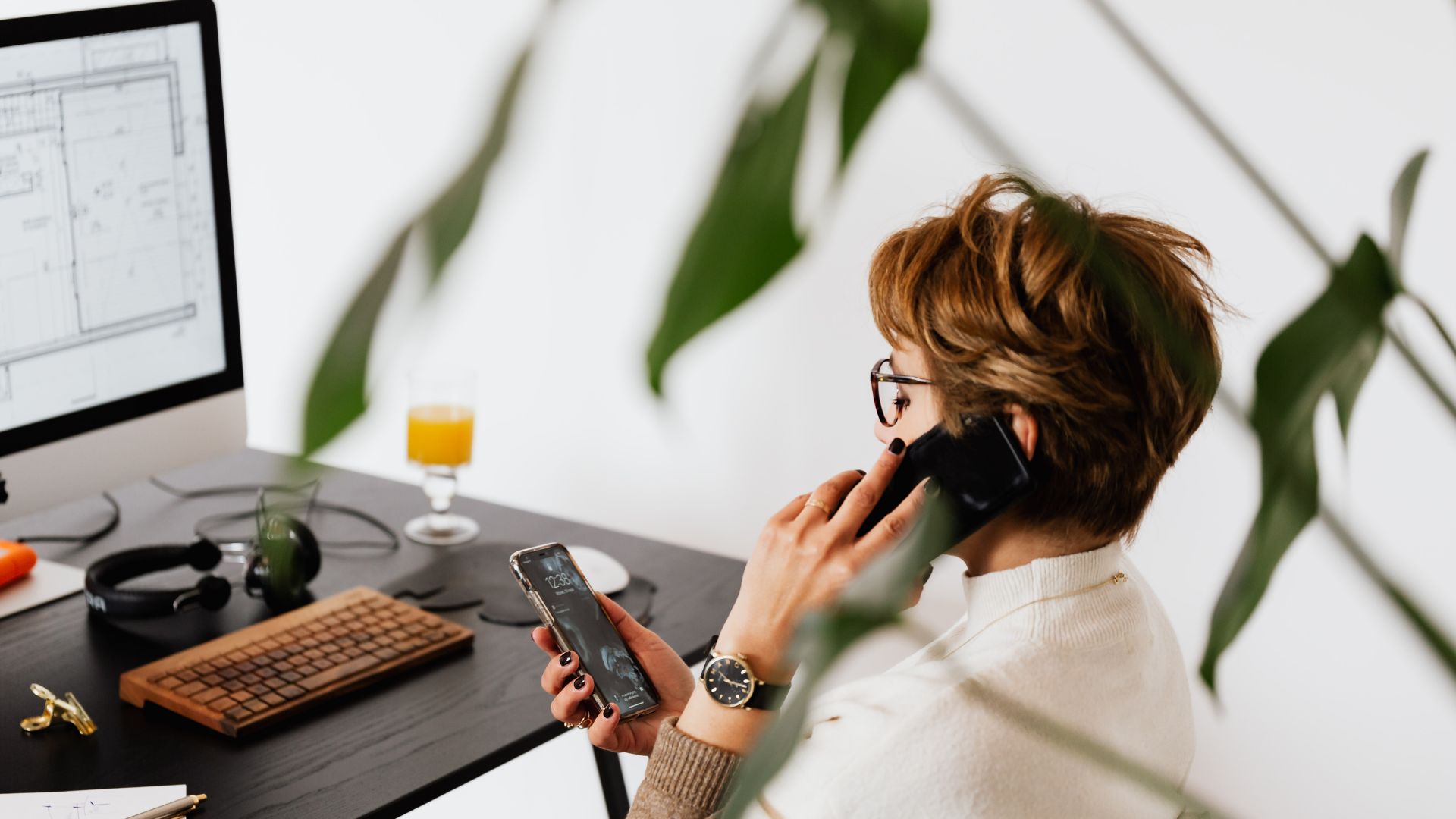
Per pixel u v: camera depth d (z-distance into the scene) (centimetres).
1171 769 83
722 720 81
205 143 142
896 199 186
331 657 124
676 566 156
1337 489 160
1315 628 171
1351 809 173
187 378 145
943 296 72
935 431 75
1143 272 68
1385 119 158
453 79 221
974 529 73
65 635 131
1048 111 176
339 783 106
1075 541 75
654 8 201
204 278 145
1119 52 169
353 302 12
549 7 13
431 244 12
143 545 149
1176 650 88
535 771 222
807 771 71
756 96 16
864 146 16
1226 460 172
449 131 223
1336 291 29
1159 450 72
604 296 219
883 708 71
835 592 77
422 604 141
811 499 80
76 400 133
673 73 202
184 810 100
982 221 73
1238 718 179
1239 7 163
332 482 179
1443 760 166
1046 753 69
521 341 230
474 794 227
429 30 221
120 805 101
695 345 14
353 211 238
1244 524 173
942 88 26
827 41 16
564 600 114
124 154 133
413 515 169
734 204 15
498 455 238
